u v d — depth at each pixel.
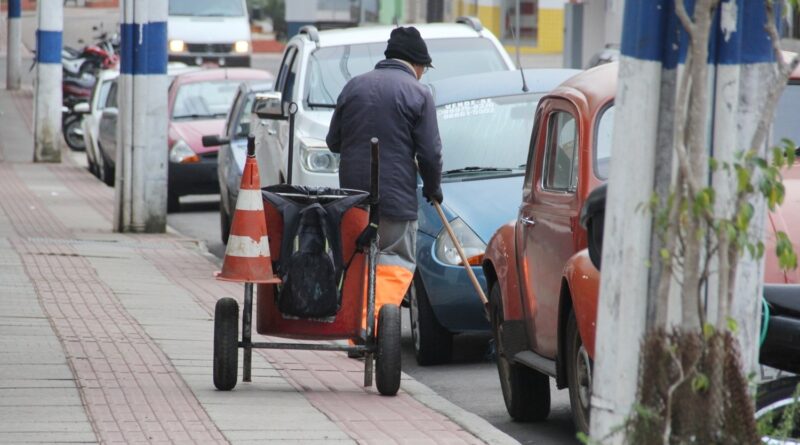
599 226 17.97
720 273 13.32
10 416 22.02
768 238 18.88
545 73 34.16
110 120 73.81
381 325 24.62
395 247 26.33
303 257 23.83
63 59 104.56
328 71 41.25
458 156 31.47
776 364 17.45
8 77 130.75
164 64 52.47
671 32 13.55
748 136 13.80
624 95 13.69
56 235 51.16
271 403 23.61
